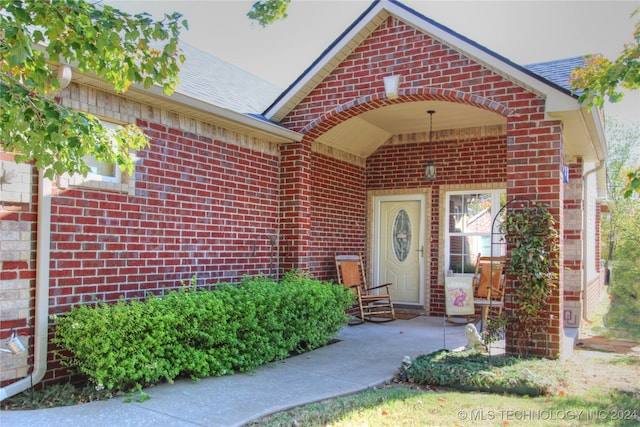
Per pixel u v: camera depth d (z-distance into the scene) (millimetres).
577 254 9062
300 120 7949
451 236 10266
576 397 4805
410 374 5438
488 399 4754
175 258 6191
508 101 6500
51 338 4754
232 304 5684
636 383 5352
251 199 7570
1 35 2928
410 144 10547
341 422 4074
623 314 11898
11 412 4152
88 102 5184
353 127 9484
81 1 3033
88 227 5133
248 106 7879
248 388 4984
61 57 4473
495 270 9172
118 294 5434
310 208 8867
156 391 4805
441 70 6914
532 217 6215
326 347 7109
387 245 10898
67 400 4465
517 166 6422
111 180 5453
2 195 4406
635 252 15992
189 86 6895
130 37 3184
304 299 6711
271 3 5480
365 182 10930
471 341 6434
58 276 4824
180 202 6293
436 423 4066
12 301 4469
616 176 26516
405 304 10578
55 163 3109
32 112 2941
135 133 3928
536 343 6188
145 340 4750
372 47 7414
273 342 6145
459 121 9562
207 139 6770
